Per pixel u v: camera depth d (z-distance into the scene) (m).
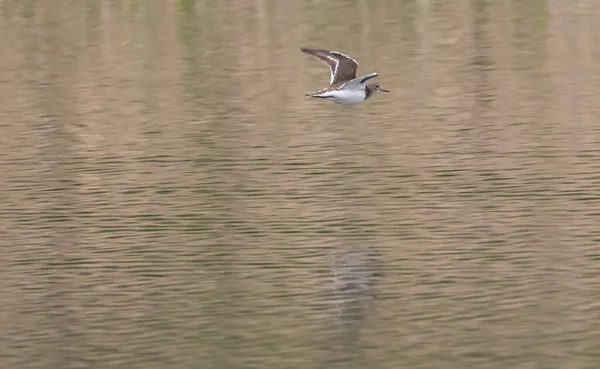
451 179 27.17
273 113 33.41
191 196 26.70
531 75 36.12
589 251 22.56
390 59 38.38
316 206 25.70
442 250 22.95
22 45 41.44
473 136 30.50
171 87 36.47
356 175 27.73
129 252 23.41
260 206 25.83
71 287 21.77
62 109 34.62
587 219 24.25
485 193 26.14
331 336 19.59
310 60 38.50
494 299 20.77
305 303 20.88
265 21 42.94
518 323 19.83
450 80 35.94
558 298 20.69
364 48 39.59
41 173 28.77
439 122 31.91
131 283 21.92
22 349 19.42
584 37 39.84
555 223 24.16
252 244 23.59
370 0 45.22
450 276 21.77
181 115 33.56
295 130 31.70
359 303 20.78
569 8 43.19
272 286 21.61
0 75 38.41
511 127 31.17
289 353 19.05
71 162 29.61
